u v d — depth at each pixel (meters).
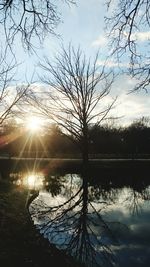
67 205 22.42
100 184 33.22
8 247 10.62
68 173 43.59
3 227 12.96
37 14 9.61
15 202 19.81
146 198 25.50
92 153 80.62
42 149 82.06
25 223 14.94
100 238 14.56
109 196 26.33
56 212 19.95
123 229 16.03
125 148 84.06
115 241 14.09
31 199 22.92
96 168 48.41
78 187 31.08
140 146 88.75
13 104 24.08
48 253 11.18
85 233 15.30
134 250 12.83
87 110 40.94
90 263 11.27
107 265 11.20
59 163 60.31
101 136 65.94
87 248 12.96
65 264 10.51
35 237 12.98
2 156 81.00
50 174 42.03
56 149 83.25
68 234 14.99
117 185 32.44
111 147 80.94
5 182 27.03
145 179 36.94
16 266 9.16
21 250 10.63
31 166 52.94
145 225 16.88
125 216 19.06
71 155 84.19
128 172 43.22
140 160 69.31
